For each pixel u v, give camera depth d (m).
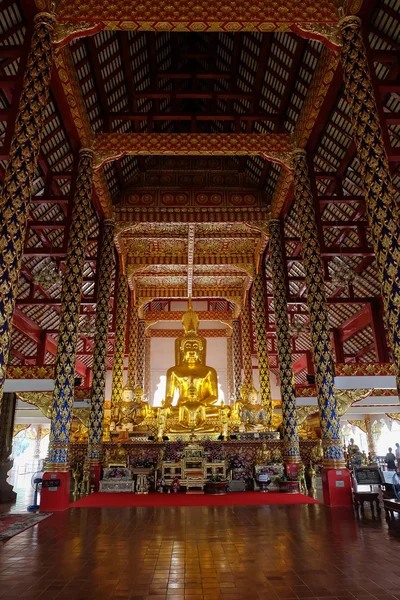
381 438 26.97
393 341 7.12
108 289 15.01
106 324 14.48
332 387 10.23
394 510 7.94
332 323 21.53
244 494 12.18
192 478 13.43
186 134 12.62
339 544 6.07
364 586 4.40
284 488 12.67
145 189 17.09
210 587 4.39
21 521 7.98
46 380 12.48
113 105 13.70
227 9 9.03
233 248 20.47
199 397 18.44
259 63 13.10
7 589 4.37
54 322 21.02
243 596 4.15
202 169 17.50
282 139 12.76
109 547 6.02
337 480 9.62
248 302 23.17
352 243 15.98
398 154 8.62
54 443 9.74
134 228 18.05
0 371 6.70
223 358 28.23
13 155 7.63
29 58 8.37
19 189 7.48
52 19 8.77
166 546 6.05
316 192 12.56
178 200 17.00
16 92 8.49
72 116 11.36
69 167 13.91
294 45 11.56
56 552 5.77
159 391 27.56
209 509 9.44
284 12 8.96
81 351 24.89
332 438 9.89
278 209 15.86
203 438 15.76
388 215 7.44
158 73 14.45
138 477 13.16
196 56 15.11
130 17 8.92
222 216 16.81
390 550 5.73
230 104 15.84
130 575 4.79
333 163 13.49
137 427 16.22
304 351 22.95
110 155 12.40
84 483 12.62
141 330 25.44
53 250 11.87
